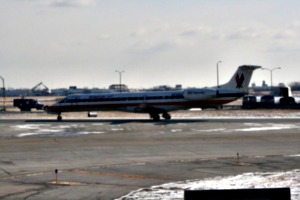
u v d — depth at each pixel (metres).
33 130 69.88
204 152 45.12
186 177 32.81
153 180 31.91
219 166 37.09
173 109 88.31
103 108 91.75
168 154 44.03
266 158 40.91
